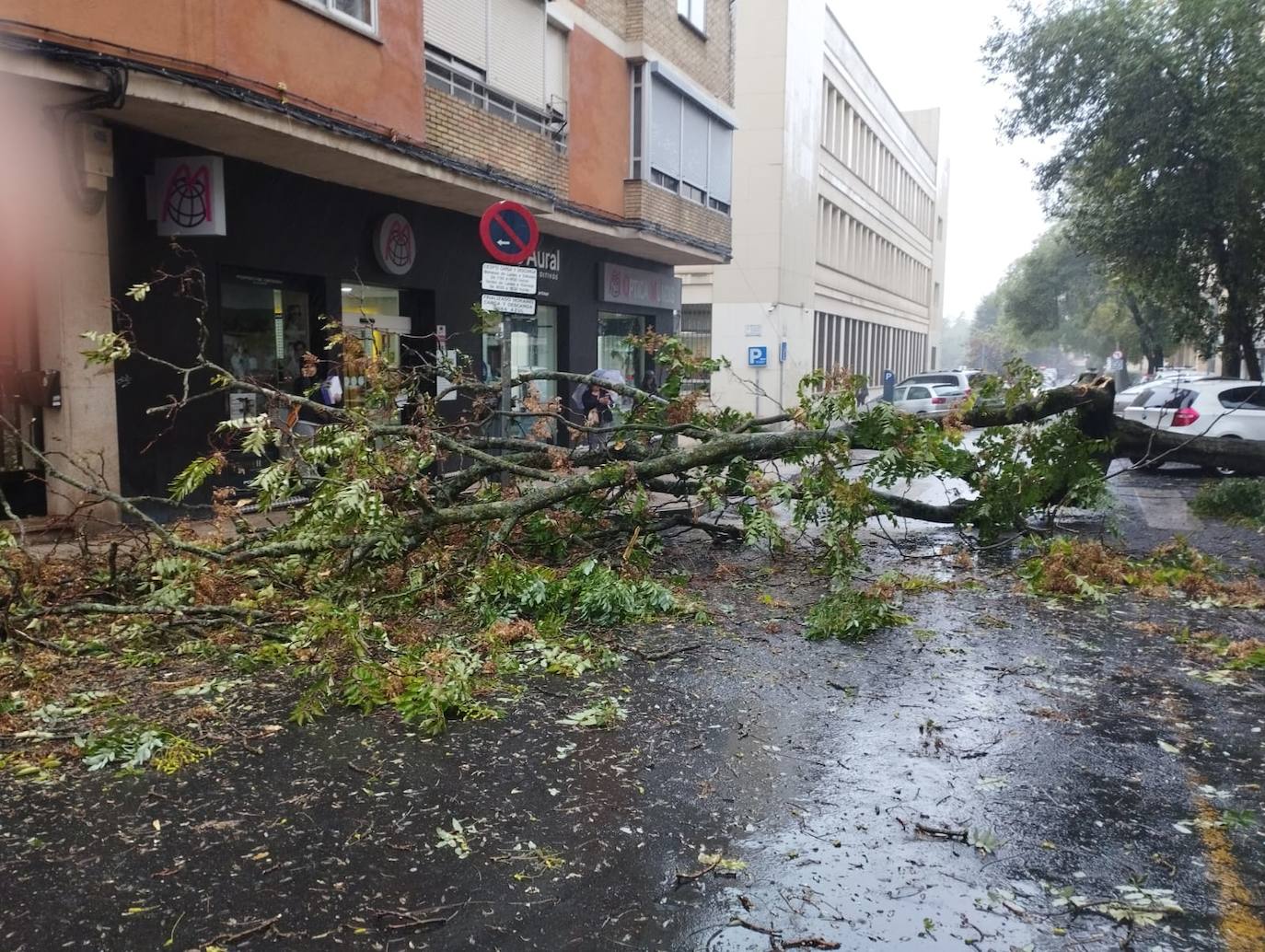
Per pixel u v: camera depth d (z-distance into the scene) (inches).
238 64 379.9
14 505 376.5
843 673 218.8
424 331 613.9
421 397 334.0
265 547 233.5
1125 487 599.2
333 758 167.0
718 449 310.0
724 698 201.3
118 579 250.1
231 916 118.8
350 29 438.9
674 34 828.0
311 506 236.5
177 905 121.0
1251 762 169.6
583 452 345.4
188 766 162.7
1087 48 780.6
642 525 331.3
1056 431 372.5
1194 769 166.7
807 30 1407.5
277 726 180.7
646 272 908.0
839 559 287.7
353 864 131.8
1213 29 727.1
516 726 184.2
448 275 618.2
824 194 1624.0
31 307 370.6
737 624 260.8
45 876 127.3
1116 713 194.4
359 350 319.6
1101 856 136.3
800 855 135.9
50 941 112.9
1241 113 717.9
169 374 419.5
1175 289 878.4
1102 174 820.0
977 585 311.9
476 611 253.4
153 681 202.4
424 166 498.9
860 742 177.8
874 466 309.4
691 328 1389.0
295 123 409.1
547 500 275.7
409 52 482.6
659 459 302.0
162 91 352.2
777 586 308.0
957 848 138.5
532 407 386.6
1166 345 1632.6
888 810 150.2
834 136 1676.9
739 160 1332.4
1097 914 121.6
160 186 404.2
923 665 225.8
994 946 114.8
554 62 669.3
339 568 244.5
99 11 334.6
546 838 140.0
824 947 114.4
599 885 127.6
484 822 144.5
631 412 374.0
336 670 207.0
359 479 228.2
